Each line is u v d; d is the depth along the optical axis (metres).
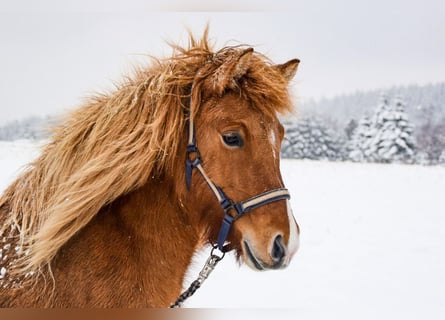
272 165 2.29
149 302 2.32
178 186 2.39
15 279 2.21
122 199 2.37
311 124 40.31
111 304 2.20
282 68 2.58
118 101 2.43
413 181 14.99
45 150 2.51
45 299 2.18
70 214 2.19
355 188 13.43
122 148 2.30
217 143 2.29
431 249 7.40
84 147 2.37
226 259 6.75
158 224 2.38
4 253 2.29
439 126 41.12
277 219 2.22
